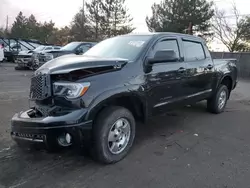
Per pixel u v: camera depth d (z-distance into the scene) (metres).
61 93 3.01
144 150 3.78
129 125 3.52
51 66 3.16
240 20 29.98
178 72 4.33
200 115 5.88
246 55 16.34
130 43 4.05
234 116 5.91
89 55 4.00
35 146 3.08
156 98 3.94
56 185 2.81
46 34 61.88
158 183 2.89
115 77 3.26
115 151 3.37
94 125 3.14
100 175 3.04
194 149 3.87
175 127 4.93
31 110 3.40
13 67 16.39
